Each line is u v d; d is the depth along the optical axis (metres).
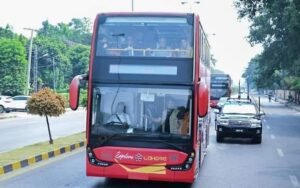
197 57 9.75
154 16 10.01
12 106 42.12
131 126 9.59
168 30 9.88
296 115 44.91
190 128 9.49
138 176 9.47
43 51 92.00
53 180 11.03
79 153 15.89
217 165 13.95
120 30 9.98
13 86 69.69
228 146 19.09
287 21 34.03
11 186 10.25
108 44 9.96
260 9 37.00
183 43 9.80
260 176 12.21
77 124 29.11
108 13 10.13
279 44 53.19
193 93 9.59
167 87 9.63
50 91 16.41
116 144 9.57
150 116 9.59
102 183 10.81
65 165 13.25
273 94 135.88
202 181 11.36
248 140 21.67
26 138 20.12
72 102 9.38
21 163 12.74
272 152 17.23
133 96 9.70
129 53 9.85
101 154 9.58
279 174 12.55
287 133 25.39
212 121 34.41
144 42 9.89
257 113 20.94
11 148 16.56
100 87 9.80
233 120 20.17
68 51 98.25
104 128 9.64
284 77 93.88
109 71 9.82
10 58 70.00
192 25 9.89
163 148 9.46
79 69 96.94
